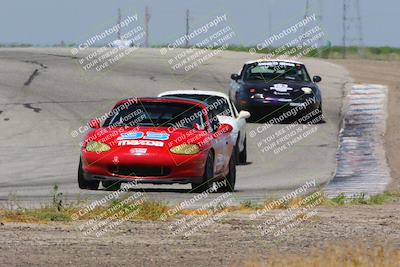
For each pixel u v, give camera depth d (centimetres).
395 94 10650
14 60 12119
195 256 2803
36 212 3659
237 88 8769
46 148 7450
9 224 3397
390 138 8138
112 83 10706
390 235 3281
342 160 6944
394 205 4341
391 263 2583
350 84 11256
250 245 3042
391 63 13812
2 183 5569
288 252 2884
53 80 10669
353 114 9394
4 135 8006
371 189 5256
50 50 13625
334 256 2642
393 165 6681
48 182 5619
